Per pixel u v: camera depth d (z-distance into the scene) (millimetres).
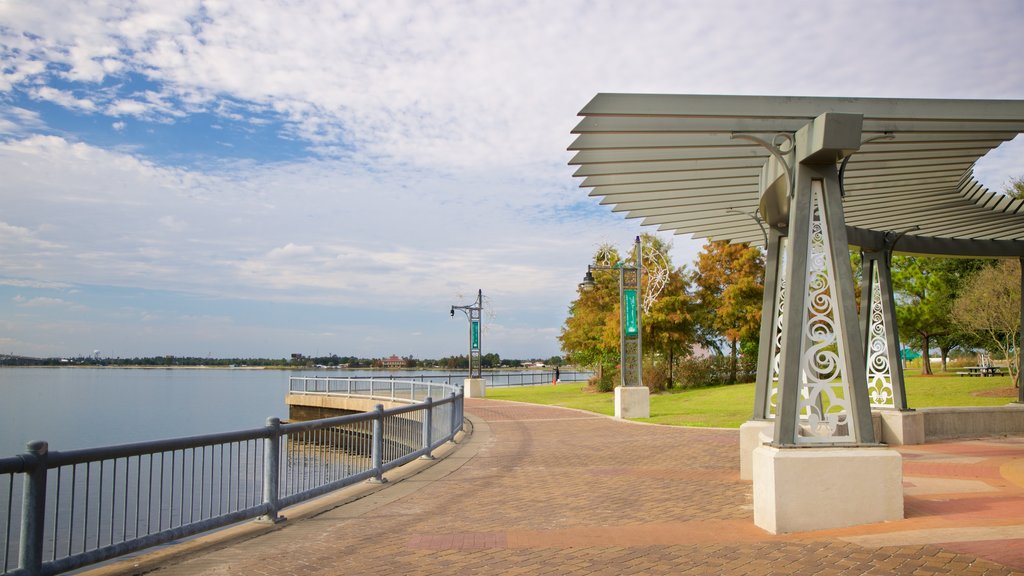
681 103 6430
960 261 30547
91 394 74000
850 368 6805
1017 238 14594
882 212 11734
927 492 8336
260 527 7473
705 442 15227
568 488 9852
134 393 77438
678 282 35844
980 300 24453
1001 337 29688
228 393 78062
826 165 7031
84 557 5363
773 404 10641
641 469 11562
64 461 5191
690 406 25359
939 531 6133
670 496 9000
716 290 39406
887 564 5266
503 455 13875
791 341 6852
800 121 6945
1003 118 6891
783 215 9094
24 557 4906
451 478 10992
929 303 30484
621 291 23297
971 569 5031
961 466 10586
